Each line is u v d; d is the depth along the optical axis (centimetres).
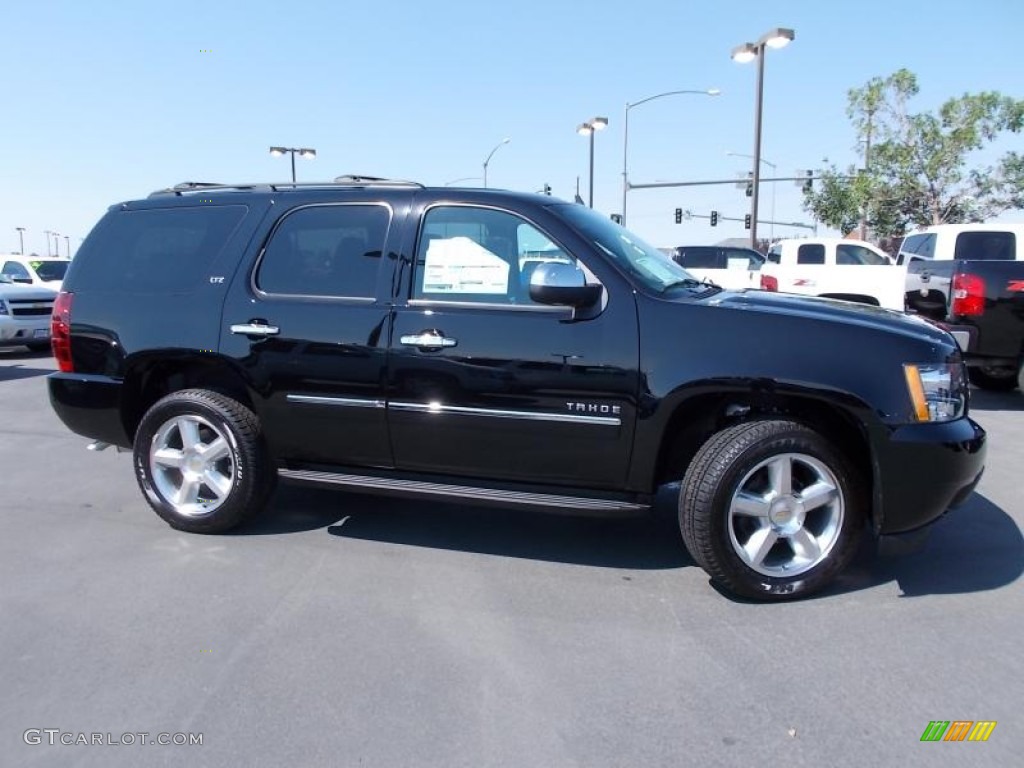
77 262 473
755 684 300
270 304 423
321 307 414
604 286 377
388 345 399
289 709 285
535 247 392
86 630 344
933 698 290
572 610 363
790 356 350
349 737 269
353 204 425
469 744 265
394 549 438
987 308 756
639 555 430
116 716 282
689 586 389
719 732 271
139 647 329
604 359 368
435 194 413
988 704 286
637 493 383
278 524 477
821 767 253
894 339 352
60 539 453
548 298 362
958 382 364
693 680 303
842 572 404
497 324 384
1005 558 421
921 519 355
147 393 477
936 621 349
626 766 254
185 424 449
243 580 396
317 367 412
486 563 418
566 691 296
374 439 412
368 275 413
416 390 396
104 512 502
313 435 424
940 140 3112
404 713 282
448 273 401
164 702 290
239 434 436
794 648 327
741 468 356
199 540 451
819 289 1195
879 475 351
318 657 321
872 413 345
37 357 1389
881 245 3428
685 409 374
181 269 448
